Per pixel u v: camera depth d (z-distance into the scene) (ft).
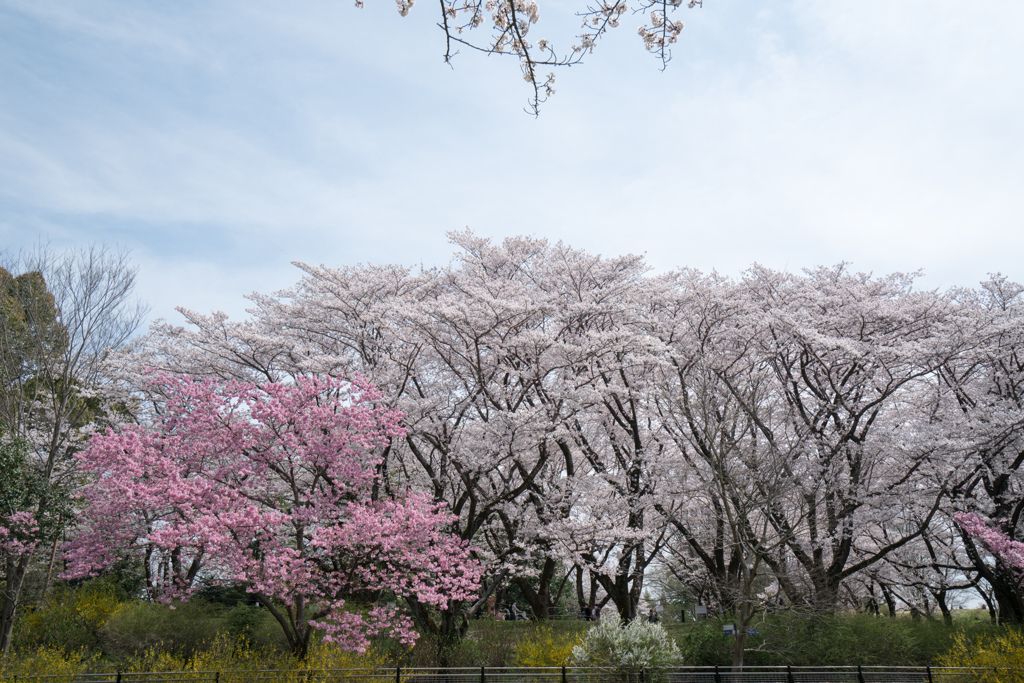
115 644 51.29
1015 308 66.80
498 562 60.34
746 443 59.57
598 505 63.16
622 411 67.10
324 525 48.60
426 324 63.36
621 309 70.13
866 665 46.62
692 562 68.23
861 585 82.43
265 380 69.72
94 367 63.72
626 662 43.80
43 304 62.54
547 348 65.05
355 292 67.67
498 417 58.08
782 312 63.52
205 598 60.18
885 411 73.51
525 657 49.80
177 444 46.16
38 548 50.83
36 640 51.60
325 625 43.24
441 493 62.64
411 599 56.49
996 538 55.26
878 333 68.08
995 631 54.34
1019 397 65.67
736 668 44.04
